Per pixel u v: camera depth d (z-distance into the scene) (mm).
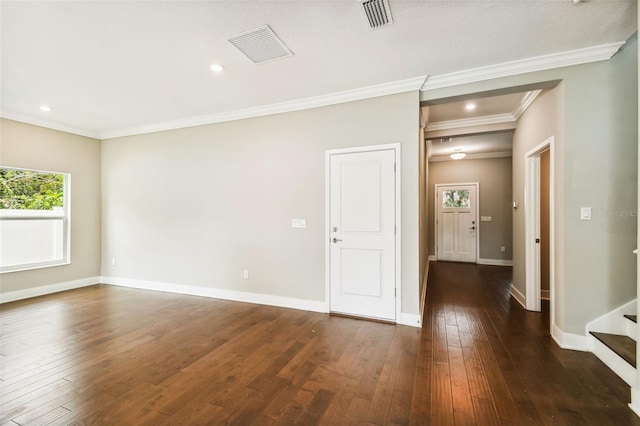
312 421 1679
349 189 3371
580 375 2127
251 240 3910
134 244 4738
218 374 2164
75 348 2578
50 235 4469
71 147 4637
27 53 2488
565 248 2566
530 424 1647
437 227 7441
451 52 2490
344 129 3391
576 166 2533
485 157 6953
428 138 4688
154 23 2088
